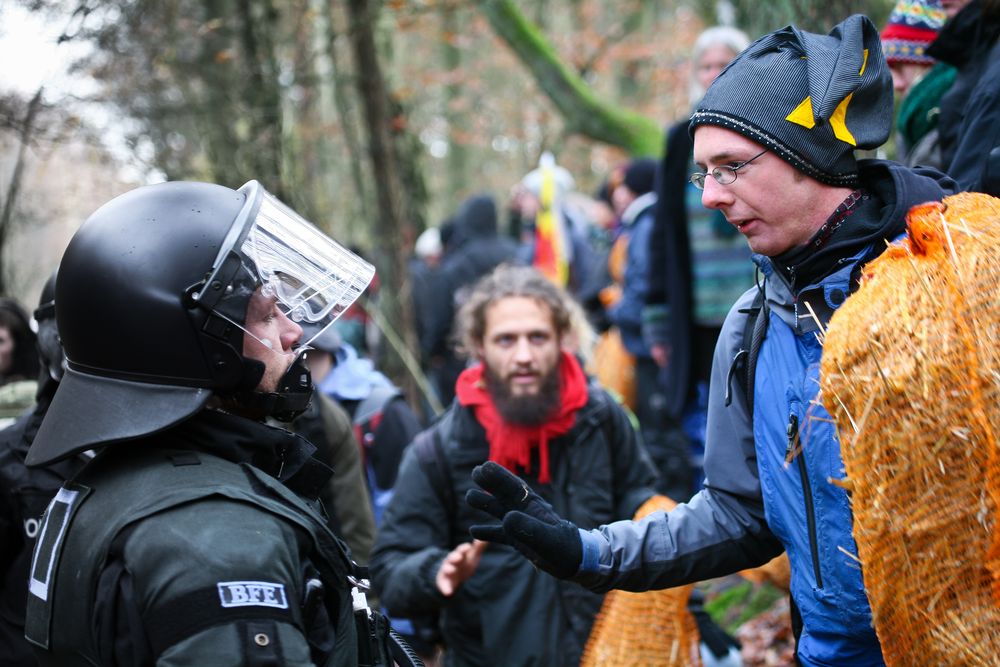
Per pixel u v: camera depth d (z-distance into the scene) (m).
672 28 13.87
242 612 1.54
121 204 1.80
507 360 3.02
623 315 5.41
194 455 1.73
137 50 5.28
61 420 1.75
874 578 1.69
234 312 1.75
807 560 1.94
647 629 2.81
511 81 13.83
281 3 6.53
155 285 1.72
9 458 2.60
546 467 3.04
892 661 1.71
